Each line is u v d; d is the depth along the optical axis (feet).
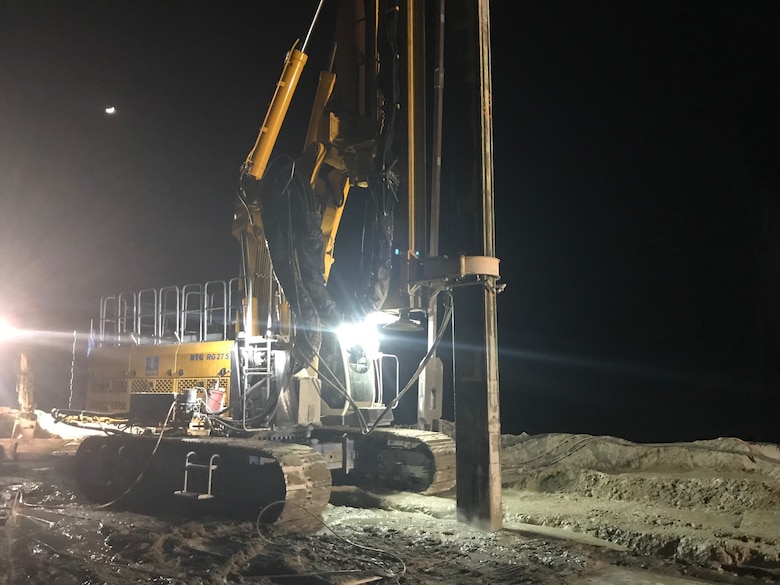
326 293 29.89
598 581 19.92
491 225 27.32
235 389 34.09
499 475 26.25
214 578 19.77
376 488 33.86
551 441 43.14
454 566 21.15
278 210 29.68
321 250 30.12
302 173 31.50
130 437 32.63
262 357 32.65
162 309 41.32
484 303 26.71
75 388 46.65
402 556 22.15
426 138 30.01
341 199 32.78
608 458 38.42
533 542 23.97
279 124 32.42
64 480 39.01
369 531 25.64
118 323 43.98
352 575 19.93
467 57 28.04
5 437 56.95
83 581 19.98
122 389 40.65
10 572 20.85
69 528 26.91
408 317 29.60
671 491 31.04
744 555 21.74
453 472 33.04
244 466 28.43
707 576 20.51
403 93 29.76
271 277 32.78
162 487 31.30
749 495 29.14
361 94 31.45
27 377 66.69
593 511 28.58
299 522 26.50
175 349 37.93
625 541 24.21
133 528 26.73
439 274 26.78
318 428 33.50
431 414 35.40
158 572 20.65
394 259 28.81
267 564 21.29
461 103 27.99
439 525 26.58
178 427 32.27
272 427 31.58
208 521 27.55
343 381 32.55
